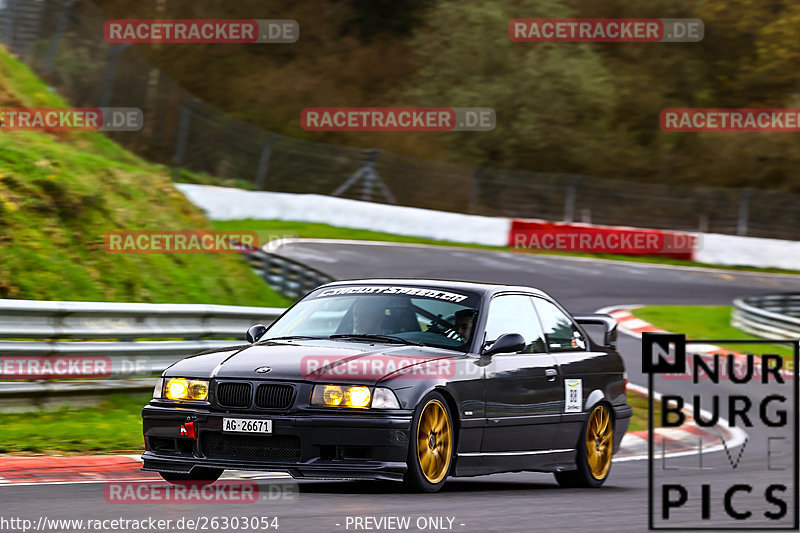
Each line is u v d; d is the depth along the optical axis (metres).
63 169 56.41
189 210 68.94
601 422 29.83
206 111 135.88
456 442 24.23
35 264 48.12
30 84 86.56
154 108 130.62
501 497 23.83
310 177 137.88
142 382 39.44
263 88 179.88
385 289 27.16
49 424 33.97
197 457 23.14
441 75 168.25
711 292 108.06
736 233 147.38
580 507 22.41
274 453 22.66
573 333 30.11
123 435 33.06
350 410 22.36
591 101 167.50
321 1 193.12
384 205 127.62
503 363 26.03
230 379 23.19
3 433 31.62
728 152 174.88
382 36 188.88
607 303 93.19
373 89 180.12
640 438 45.03
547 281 101.81
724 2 185.25
